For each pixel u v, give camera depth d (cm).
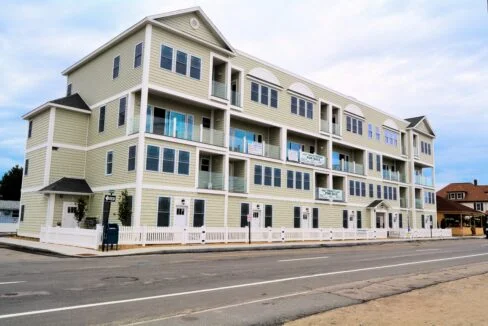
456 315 808
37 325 681
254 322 740
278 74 3528
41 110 2977
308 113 3800
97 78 3028
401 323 740
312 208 3756
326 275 1360
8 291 947
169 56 2658
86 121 3034
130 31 2673
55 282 1073
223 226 2881
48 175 2809
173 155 2636
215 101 2912
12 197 6128
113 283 1081
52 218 2712
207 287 1073
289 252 2328
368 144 4588
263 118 3350
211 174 2891
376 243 3553
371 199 4544
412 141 5319
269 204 3347
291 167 3591
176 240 2397
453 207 6241
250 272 1384
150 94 2666
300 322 737
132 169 2509
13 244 2319
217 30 2900
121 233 2173
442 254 2403
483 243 3919
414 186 5269
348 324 727
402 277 1338
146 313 779
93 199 2833
